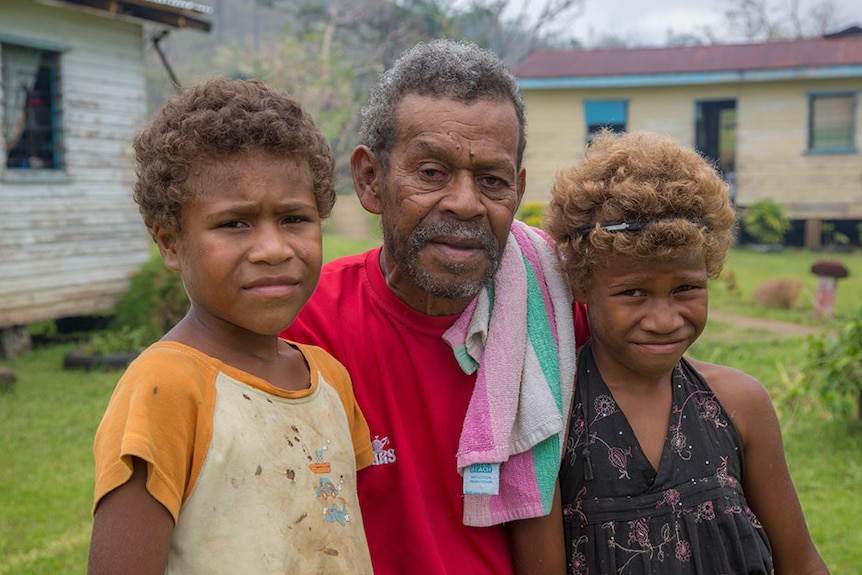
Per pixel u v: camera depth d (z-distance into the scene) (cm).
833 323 884
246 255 157
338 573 160
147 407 146
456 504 198
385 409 201
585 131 2019
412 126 190
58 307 1018
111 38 1080
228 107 157
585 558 195
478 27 3316
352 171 211
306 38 2322
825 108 1914
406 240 192
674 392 201
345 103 2125
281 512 154
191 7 1053
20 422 705
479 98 190
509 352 195
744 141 1958
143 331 984
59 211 1016
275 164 159
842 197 1908
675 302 191
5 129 967
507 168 192
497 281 202
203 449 150
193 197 157
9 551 462
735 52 2069
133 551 140
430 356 203
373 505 199
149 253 1148
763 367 844
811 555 207
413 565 195
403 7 2836
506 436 189
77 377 871
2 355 963
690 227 183
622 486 194
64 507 523
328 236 1828
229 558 148
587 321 216
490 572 197
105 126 1077
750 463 204
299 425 163
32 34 973
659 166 189
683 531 191
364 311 208
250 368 166
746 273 1550
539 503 190
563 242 205
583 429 199
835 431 664
